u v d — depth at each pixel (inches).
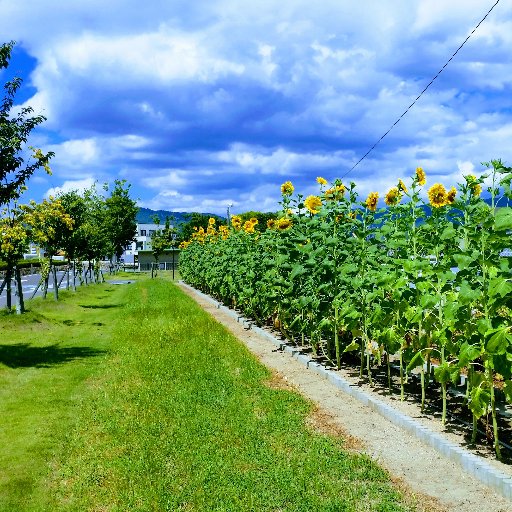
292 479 182.2
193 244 1099.9
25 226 596.7
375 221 312.3
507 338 175.8
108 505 170.7
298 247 354.9
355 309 299.3
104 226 1497.3
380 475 185.0
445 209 260.5
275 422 242.1
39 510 170.2
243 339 479.2
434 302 224.1
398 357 358.3
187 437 223.9
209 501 168.6
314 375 336.2
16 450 221.0
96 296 997.2
